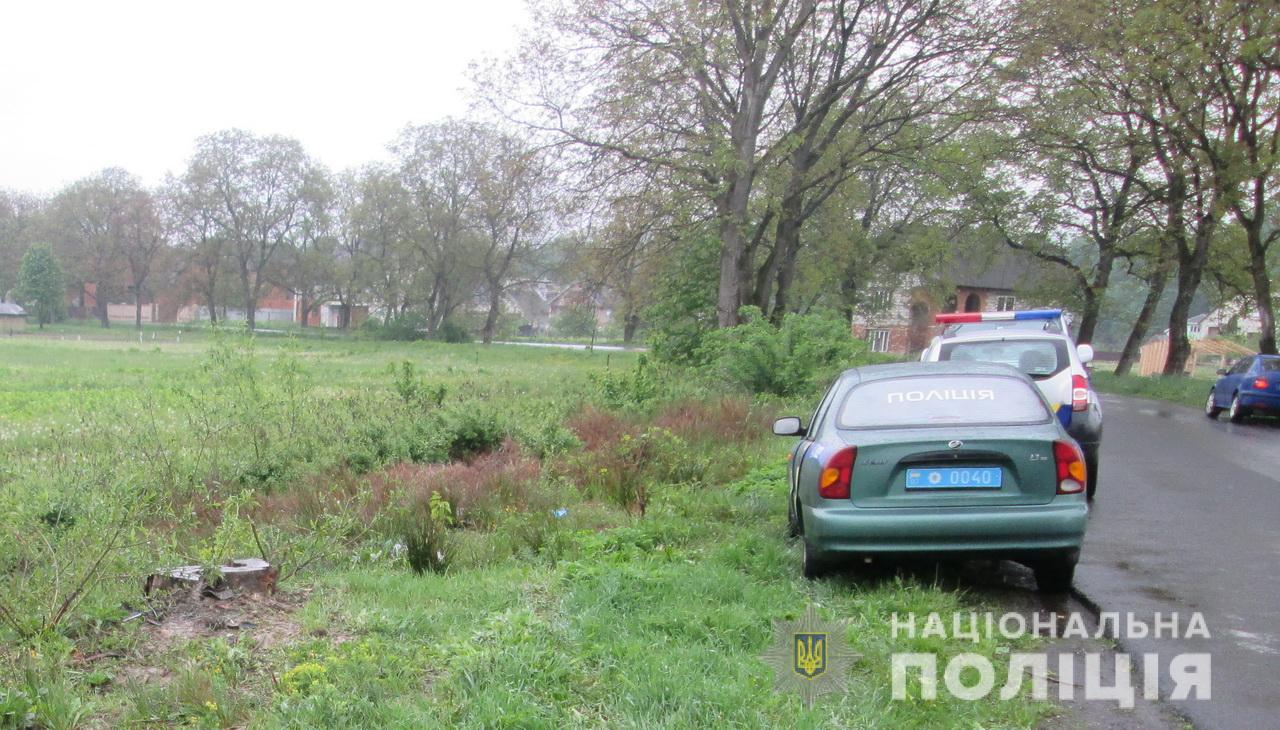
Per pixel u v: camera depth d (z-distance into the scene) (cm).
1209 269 3866
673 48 2336
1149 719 409
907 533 568
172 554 641
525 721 375
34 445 1380
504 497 943
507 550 743
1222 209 2680
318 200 8075
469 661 429
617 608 532
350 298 8369
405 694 411
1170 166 3033
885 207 4472
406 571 674
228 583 563
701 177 2547
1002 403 617
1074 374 999
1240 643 510
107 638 470
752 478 1038
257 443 1199
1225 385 2055
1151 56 2394
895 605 552
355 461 1171
